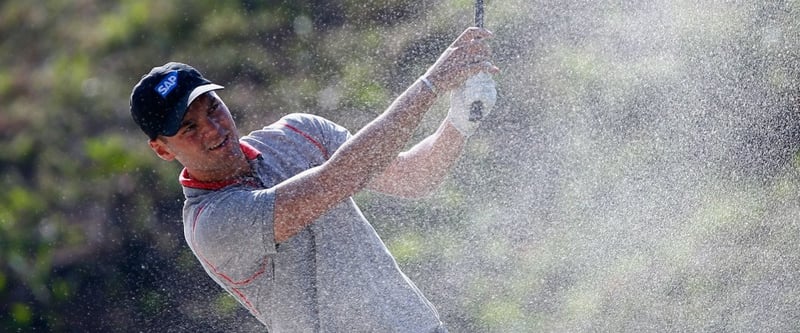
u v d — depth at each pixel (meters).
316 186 10.12
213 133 10.36
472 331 15.23
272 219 10.14
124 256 20.88
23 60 28.50
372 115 21.33
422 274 16.20
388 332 10.77
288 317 10.86
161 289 19.64
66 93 26.53
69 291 20.42
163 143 10.57
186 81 10.33
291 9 24.62
